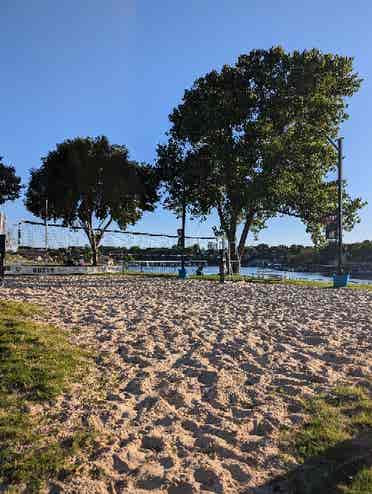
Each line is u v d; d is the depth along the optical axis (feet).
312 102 75.97
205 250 80.33
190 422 11.73
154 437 10.82
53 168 81.87
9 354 15.48
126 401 12.87
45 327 20.48
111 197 80.43
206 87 81.35
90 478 9.00
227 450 10.27
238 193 77.97
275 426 11.51
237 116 76.64
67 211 81.35
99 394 13.25
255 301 34.86
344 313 28.86
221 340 20.12
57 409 12.03
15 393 12.73
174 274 73.46
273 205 77.36
